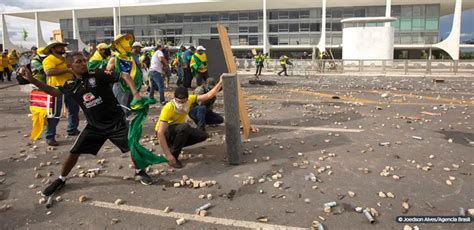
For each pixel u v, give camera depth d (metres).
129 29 62.78
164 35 61.38
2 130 7.91
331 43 54.75
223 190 4.47
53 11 60.34
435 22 51.19
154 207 4.06
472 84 17.38
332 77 23.41
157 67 10.65
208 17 59.62
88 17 64.25
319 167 5.20
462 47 52.22
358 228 3.55
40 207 4.11
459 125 7.77
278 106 10.62
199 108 6.77
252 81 18.20
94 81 4.34
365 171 5.00
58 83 6.15
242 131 7.22
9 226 3.69
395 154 5.75
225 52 6.29
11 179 4.95
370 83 18.31
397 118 8.53
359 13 53.25
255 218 3.77
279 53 58.47
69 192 4.48
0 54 21.22
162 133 5.08
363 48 29.55
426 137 6.78
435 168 5.12
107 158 5.75
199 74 12.14
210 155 5.80
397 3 50.97
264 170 5.11
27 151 6.23
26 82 4.43
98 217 3.85
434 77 22.45
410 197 4.20
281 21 56.41
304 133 7.16
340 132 7.23
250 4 54.12
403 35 52.06
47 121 6.41
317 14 54.88
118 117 4.54
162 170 5.15
